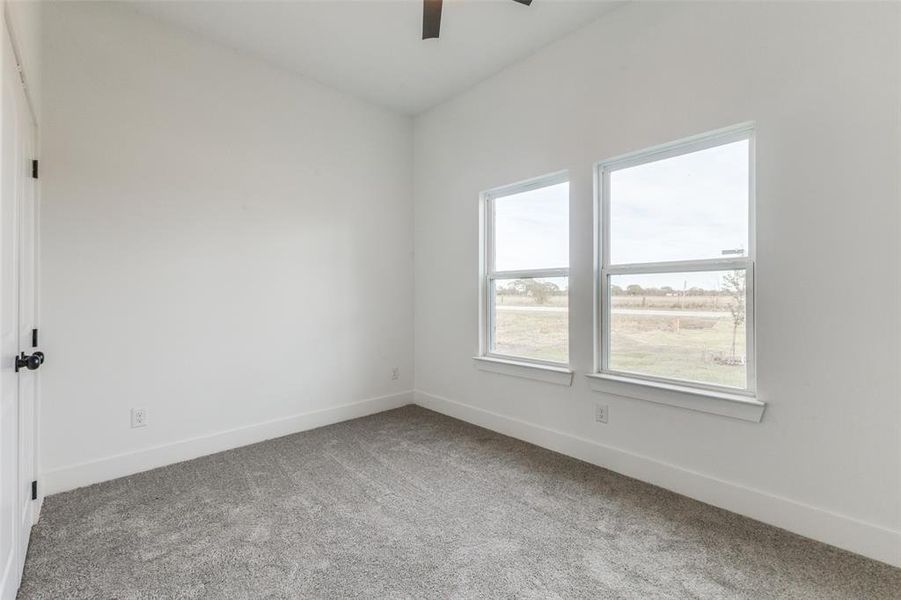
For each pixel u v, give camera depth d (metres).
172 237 2.62
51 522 1.94
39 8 2.05
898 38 1.60
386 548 1.76
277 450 2.83
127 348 2.46
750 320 2.04
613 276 2.59
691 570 1.61
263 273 3.02
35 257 2.07
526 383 3.01
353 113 3.54
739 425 2.01
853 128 1.70
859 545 1.69
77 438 2.29
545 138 2.85
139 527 1.91
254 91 2.96
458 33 2.68
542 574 1.60
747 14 1.96
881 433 1.65
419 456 2.73
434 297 3.80
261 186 3.01
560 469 2.53
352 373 3.56
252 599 1.47
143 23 2.50
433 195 3.79
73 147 2.27
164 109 2.58
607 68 2.49
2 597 1.28
